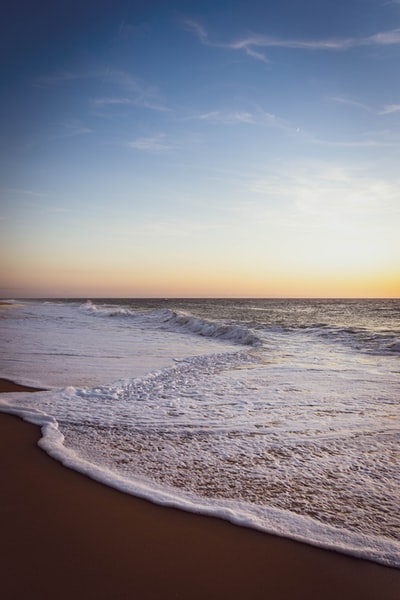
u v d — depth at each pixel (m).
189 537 2.82
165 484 3.61
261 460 4.19
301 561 2.60
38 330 17.88
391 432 5.04
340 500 3.36
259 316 31.47
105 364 9.80
